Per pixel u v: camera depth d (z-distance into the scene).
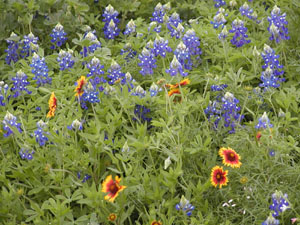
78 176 2.20
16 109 2.46
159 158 2.27
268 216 2.03
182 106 2.23
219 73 2.57
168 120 2.19
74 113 2.36
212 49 2.67
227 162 2.12
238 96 2.43
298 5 2.77
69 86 2.44
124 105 2.29
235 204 2.07
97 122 2.22
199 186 2.11
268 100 2.42
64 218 2.14
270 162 2.15
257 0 3.06
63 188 2.14
